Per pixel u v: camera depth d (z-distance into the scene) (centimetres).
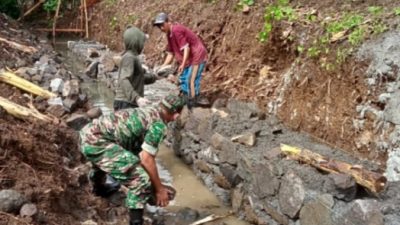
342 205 430
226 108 720
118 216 500
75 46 1442
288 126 656
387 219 391
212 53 898
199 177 656
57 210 455
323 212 439
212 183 622
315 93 619
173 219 532
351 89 562
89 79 1152
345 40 593
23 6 1873
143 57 1181
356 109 548
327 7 722
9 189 436
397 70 509
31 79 893
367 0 712
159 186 465
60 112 739
